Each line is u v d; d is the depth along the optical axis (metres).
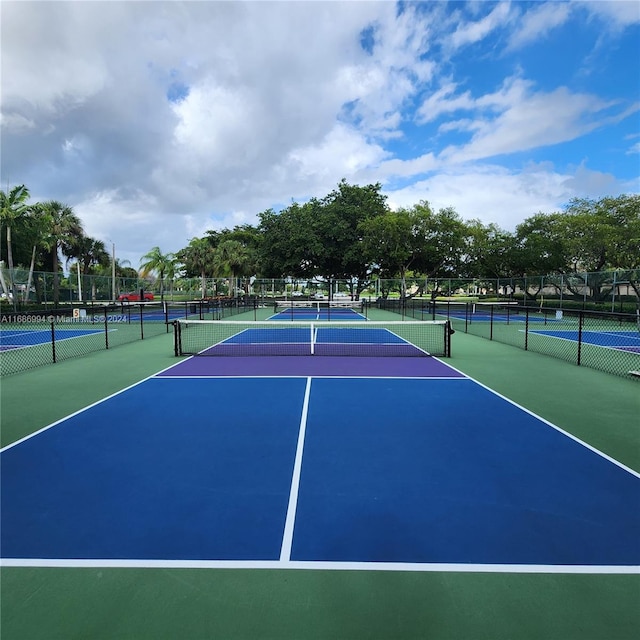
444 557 3.02
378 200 40.91
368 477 4.29
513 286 33.00
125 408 6.69
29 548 3.13
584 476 4.32
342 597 2.64
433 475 4.34
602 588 2.73
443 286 34.31
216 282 38.50
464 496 3.91
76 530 3.36
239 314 29.56
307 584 2.75
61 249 42.19
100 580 2.79
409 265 37.47
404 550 3.10
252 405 6.83
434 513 3.61
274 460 4.70
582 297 25.50
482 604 2.59
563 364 10.59
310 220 39.78
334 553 3.06
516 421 6.07
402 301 30.06
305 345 14.09
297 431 5.62
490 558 3.02
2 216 28.02
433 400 7.16
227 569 2.89
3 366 10.30
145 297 37.75
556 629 2.41
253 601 2.60
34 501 3.82
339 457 4.78
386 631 2.38
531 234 35.56
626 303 22.02
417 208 35.22
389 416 6.27
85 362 10.84
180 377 8.96
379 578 2.81
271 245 41.25
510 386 8.20
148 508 3.69
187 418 6.18
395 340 15.48
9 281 25.64
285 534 3.29
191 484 4.14
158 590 2.70
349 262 39.56
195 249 51.62
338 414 6.36
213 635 2.35
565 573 2.87
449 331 11.77
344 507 3.71
